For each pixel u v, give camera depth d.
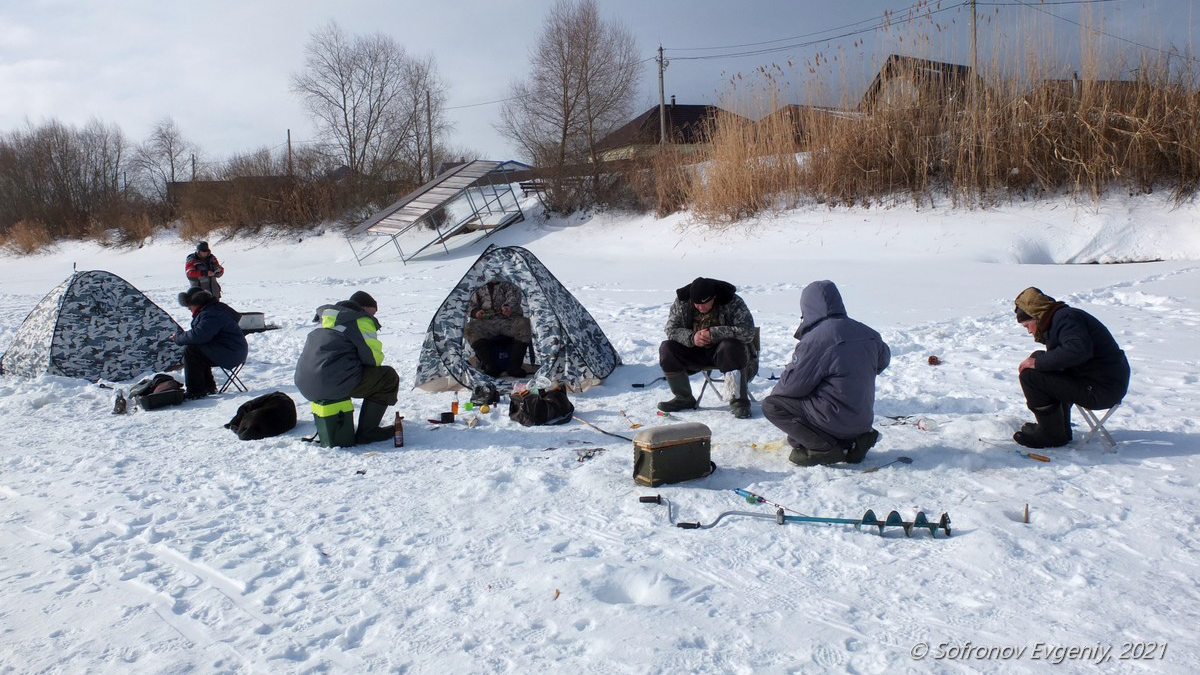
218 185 36.53
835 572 3.79
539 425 6.53
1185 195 17.62
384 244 27.95
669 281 16.33
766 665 3.06
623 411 6.88
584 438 6.17
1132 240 17.00
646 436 4.94
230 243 34.12
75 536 4.61
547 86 29.02
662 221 24.70
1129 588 3.48
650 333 10.39
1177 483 4.59
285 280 21.16
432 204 26.00
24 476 5.75
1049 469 4.93
